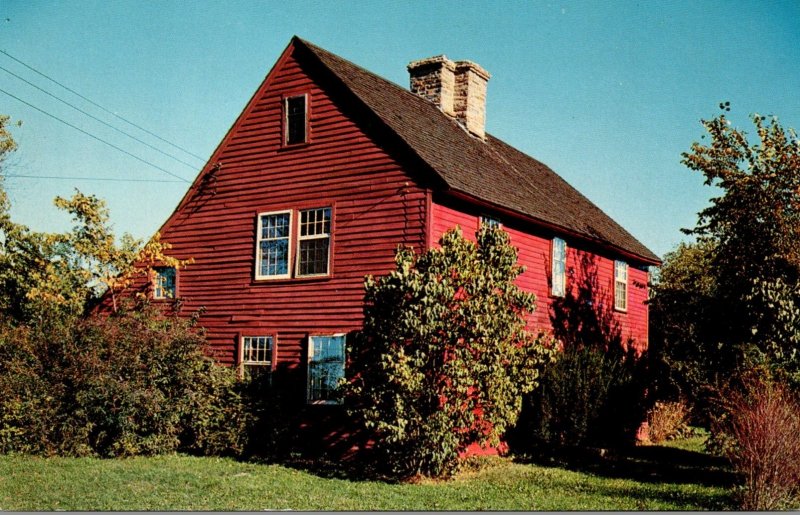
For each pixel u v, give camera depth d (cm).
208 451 1880
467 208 1952
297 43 2094
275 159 2092
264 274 2075
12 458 1748
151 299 2258
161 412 1841
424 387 1559
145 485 1440
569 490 1490
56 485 1427
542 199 2477
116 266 2331
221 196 2186
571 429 1931
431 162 1855
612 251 2723
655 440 2391
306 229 2017
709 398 1627
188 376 1872
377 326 1582
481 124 2672
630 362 2222
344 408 1848
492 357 1567
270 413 1884
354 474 1636
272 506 1277
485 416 1586
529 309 1636
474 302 1562
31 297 2333
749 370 1600
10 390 1828
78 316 2073
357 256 1898
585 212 2884
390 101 2144
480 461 1822
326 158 1997
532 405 2002
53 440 1827
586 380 1956
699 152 1930
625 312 2814
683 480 1641
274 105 2120
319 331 1931
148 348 1853
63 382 1825
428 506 1305
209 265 2175
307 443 1894
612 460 1928
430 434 1520
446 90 2556
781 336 1641
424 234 1798
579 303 2477
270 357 2020
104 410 1788
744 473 1392
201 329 2003
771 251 1806
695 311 1792
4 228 2553
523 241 2197
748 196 1847
